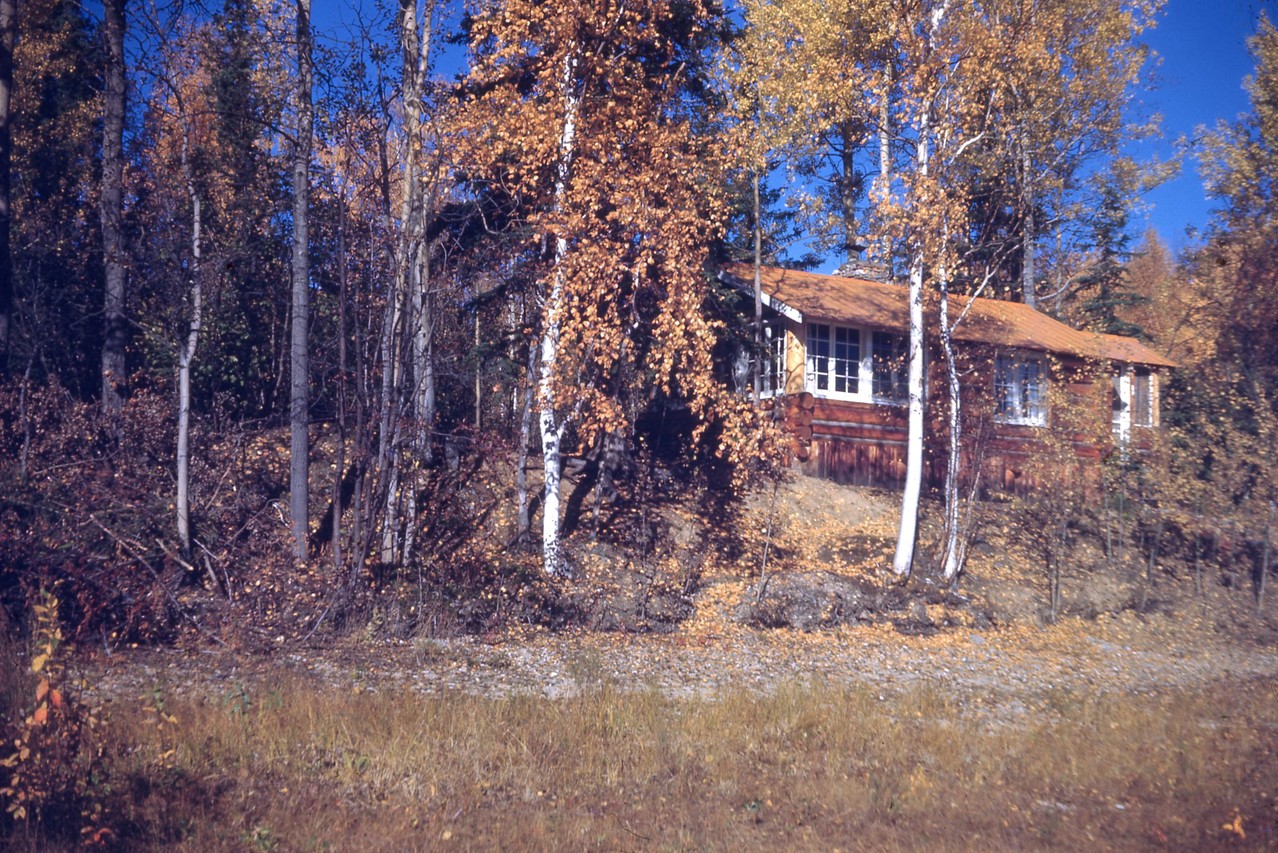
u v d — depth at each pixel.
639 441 24.91
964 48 19.95
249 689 11.48
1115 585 22.69
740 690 12.42
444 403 23.09
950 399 22.28
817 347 26.11
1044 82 22.47
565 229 17.42
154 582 14.61
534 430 24.67
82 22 21.53
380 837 7.21
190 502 16.86
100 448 17.88
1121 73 26.20
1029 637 19.48
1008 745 10.79
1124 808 8.64
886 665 16.19
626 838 7.40
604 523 20.92
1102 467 25.34
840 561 21.30
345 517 18.50
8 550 13.70
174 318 17.50
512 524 19.89
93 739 8.12
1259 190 24.16
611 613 17.69
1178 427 27.17
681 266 18.30
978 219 27.36
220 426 19.86
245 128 18.48
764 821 8.05
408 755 9.09
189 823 7.22
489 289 20.36
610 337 17.94
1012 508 25.31
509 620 16.78
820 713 11.59
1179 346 32.88
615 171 18.11
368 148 15.78
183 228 17.97
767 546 19.84
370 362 17.95
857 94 20.83
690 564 19.72
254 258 20.27
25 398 17.14
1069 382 27.75
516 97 18.02
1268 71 24.19
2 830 6.81
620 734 10.37
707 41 21.09
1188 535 24.86
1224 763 10.13
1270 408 23.81
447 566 17.48
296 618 15.23
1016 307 31.62
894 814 8.30
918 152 20.59
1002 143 22.94
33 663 7.19
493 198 18.83
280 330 23.06
